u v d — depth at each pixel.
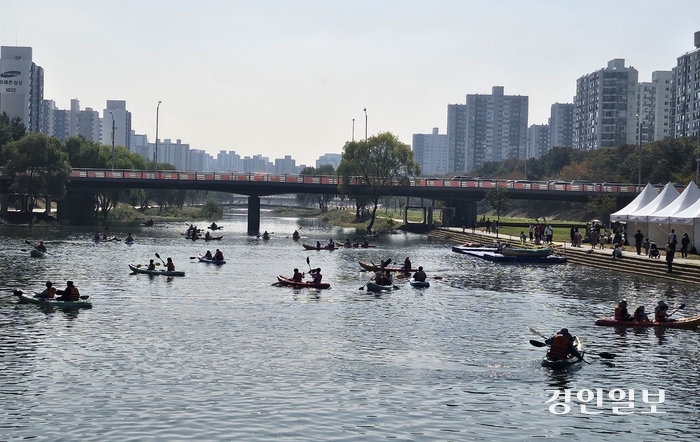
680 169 172.12
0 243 97.75
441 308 51.66
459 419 27.89
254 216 145.12
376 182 152.00
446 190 146.75
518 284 66.31
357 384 31.95
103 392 30.06
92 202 155.50
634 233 96.75
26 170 138.00
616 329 44.84
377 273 62.25
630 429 27.22
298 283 61.69
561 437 26.33
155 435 25.61
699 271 68.00
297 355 36.72
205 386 31.17
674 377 33.91
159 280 64.50
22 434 25.50
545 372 34.44
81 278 64.69
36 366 33.66
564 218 193.38
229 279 66.44
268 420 27.28
